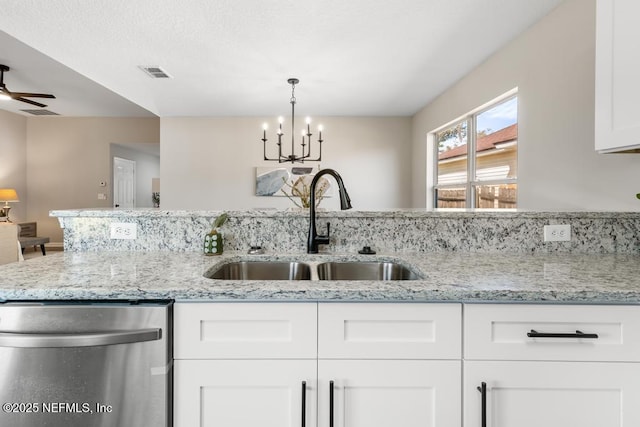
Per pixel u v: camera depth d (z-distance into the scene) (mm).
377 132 5414
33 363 874
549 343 907
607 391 900
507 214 1501
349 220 1536
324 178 5383
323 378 914
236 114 5215
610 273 1103
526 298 904
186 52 2955
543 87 2422
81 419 882
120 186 7438
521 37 2641
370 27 2531
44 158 6723
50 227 6777
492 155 3318
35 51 3461
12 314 886
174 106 4766
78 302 926
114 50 2914
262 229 1542
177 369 912
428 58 3086
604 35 1238
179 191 5359
